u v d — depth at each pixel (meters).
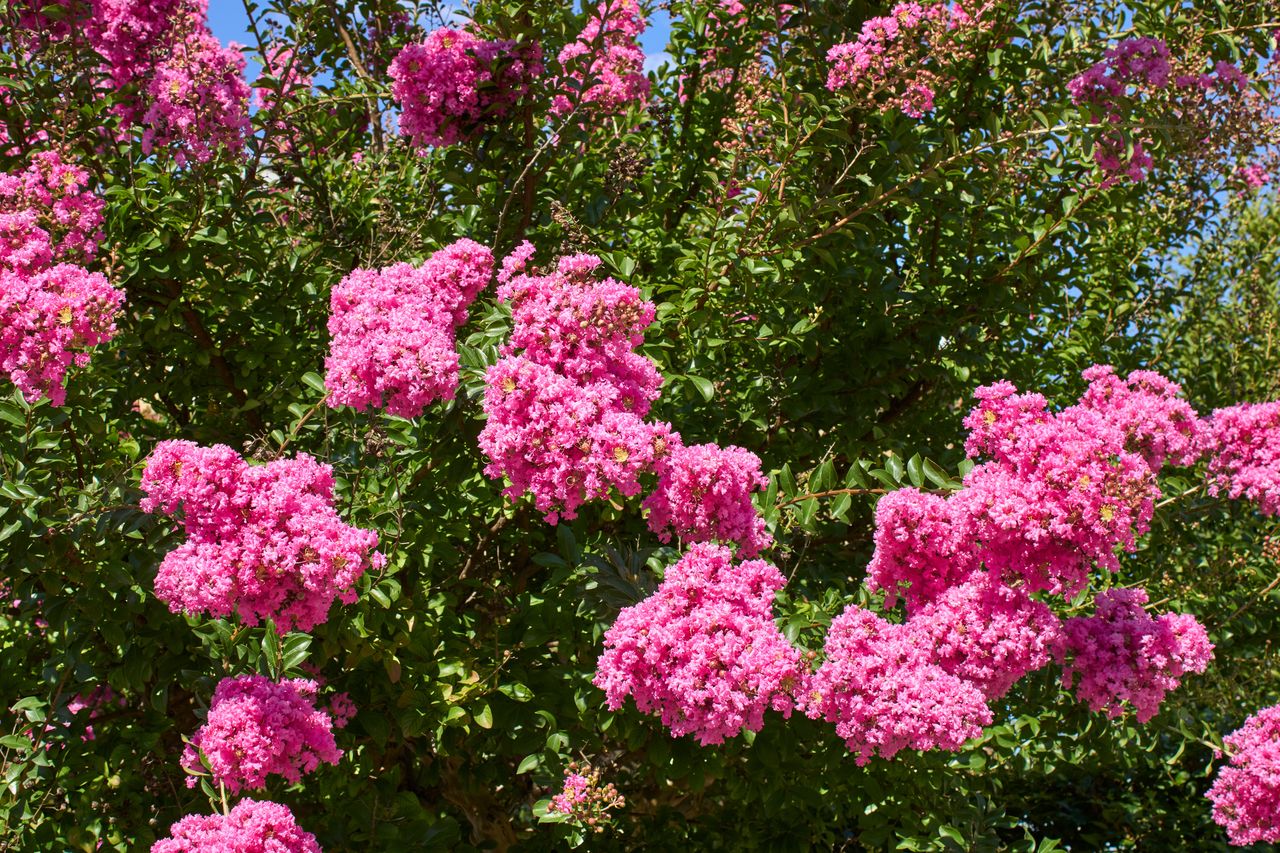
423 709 4.96
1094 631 4.38
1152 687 4.31
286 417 5.95
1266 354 9.61
